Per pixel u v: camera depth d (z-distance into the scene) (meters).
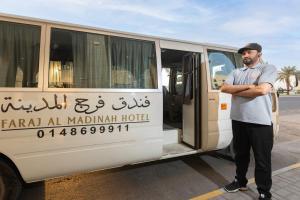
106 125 3.39
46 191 3.66
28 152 2.94
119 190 3.72
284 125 9.82
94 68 3.39
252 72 3.38
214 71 4.60
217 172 4.44
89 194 3.59
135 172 4.41
